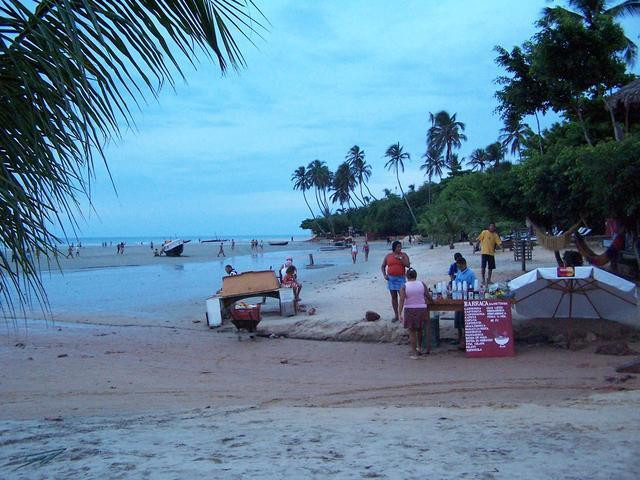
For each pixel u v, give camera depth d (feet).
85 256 242.37
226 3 9.07
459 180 187.21
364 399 25.88
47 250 9.82
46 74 8.96
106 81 8.89
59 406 25.98
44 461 15.07
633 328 36.32
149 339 46.16
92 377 32.89
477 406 22.49
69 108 8.13
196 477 12.75
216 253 259.60
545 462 13.16
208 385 30.12
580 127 76.69
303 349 39.83
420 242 252.42
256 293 51.70
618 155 40.63
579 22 63.05
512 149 217.15
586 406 20.84
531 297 36.19
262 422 19.84
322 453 14.71
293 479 12.34
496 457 13.76
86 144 8.29
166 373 33.63
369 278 82.84
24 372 34.53
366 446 15.35
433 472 12.60
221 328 50.31
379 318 44.11
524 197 59.62
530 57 64.69
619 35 59.62
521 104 66.44
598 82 62.85
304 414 21.62
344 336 42.60
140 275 127.65
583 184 47.62
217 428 18.85
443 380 29.14
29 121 9.21
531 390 26.14
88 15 7.50
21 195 8.99
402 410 21.97
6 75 8.99
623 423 17.15
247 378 31.68
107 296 82.64
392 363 34.17
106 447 16.33
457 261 38.19
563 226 60.18
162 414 23.08
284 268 55.21
